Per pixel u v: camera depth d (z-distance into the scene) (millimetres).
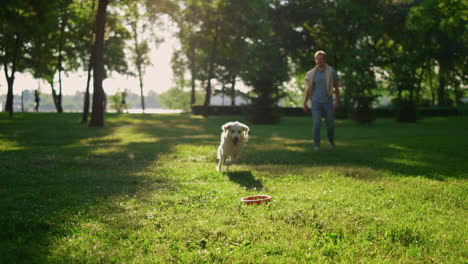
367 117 26797
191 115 38656
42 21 18547
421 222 3729
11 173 6543
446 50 39281
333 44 38469
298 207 4277
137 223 3686
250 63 33875
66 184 5684
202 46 38531
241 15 32562
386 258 2838
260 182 6094
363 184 5762
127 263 2756
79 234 3355
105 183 5766
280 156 9367
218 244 3135
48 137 15414
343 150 10461
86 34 29219
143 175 6598
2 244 3062
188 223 3658
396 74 33156
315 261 2811
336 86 10617
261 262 2764
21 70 36969
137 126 22344
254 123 28172
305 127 24359
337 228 3521
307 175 6641
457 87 48031
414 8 19500
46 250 2965
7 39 30578
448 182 5918
